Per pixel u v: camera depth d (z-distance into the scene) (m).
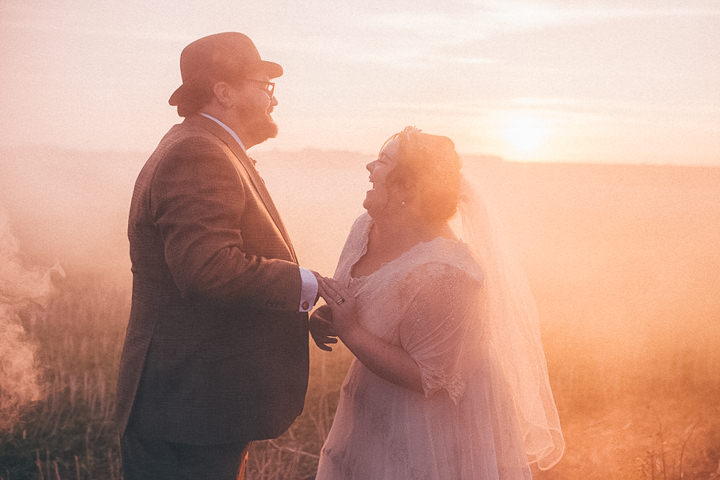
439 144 1.97
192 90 1.95
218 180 1.77
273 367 1.94
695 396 4.73
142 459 1.94
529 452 2.23
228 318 1.87
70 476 3.83
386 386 2.05
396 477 2.00
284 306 1.84
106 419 4.64
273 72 2.08
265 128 2.06
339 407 2.26
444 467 1.99
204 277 1.70
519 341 2.15
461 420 2.04
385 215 2.00
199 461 1.91
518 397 2.15
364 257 2.09
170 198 1.75
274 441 4.25
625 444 3.77
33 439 4.29
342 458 2.19
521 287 2.16
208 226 1.73
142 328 1.92
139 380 1.90
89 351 6.39
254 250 1.90
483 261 2.10
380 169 1.96
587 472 3.39
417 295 1.85
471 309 1.91
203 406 1.86
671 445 3.72
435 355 1.87
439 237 1.96
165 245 1.76
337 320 1.92
